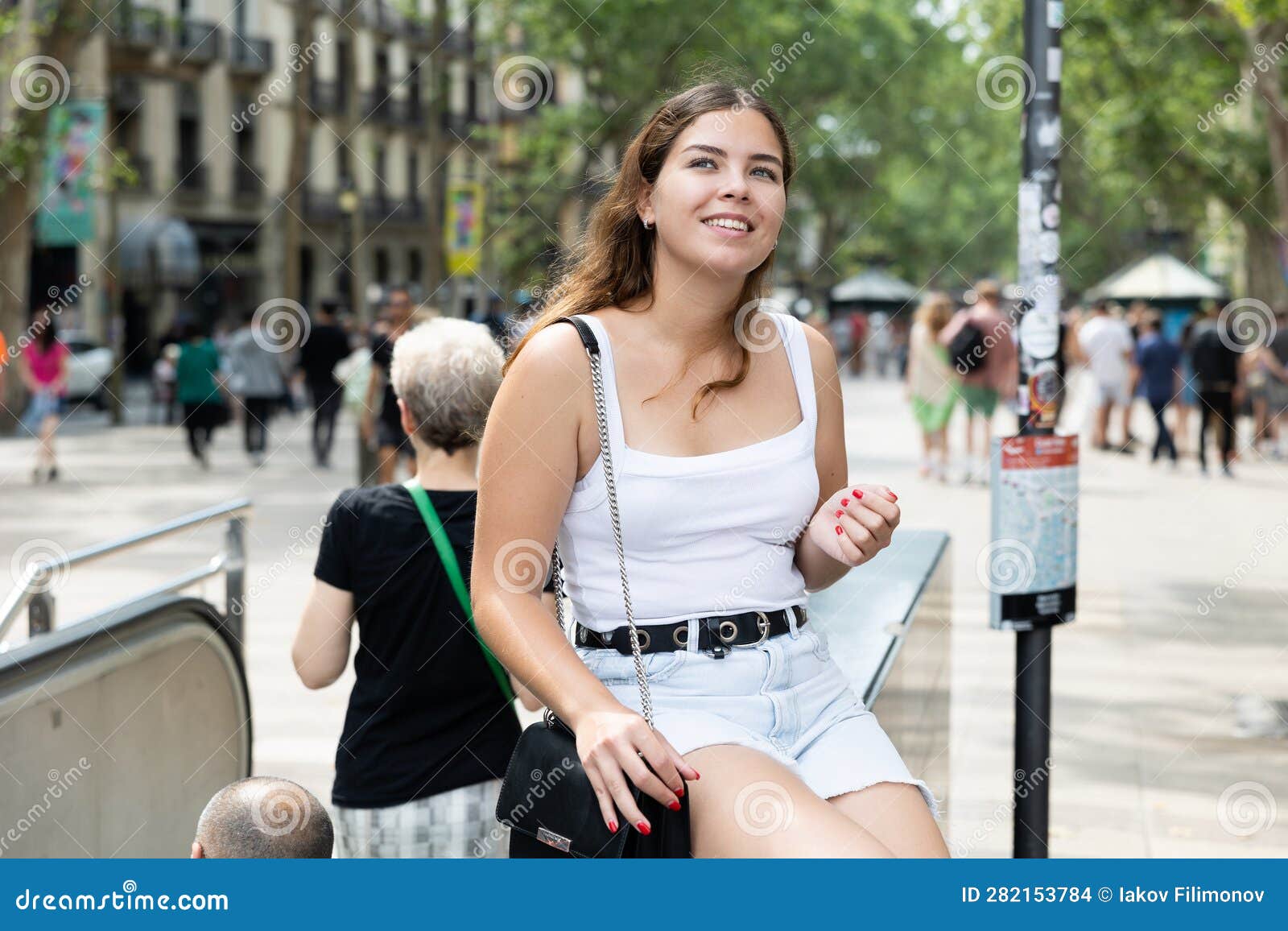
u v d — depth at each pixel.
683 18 31.34
